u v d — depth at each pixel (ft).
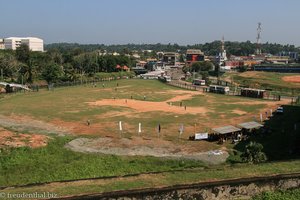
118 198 67.97
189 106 283.59
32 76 435.12
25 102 291.17
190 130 197.26
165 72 637.30
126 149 149.69
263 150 153.58
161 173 82.38
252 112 254.88
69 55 623.77
